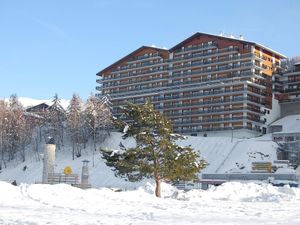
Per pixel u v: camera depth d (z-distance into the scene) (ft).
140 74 431.84
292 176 217.97
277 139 304.71
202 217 52.54
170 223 45.27
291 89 377.30
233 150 291.38
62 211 57.88
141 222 45.70
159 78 417.28
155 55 425.28
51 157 143.33
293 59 399.03
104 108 348.38
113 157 109.29
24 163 328.90
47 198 76.74
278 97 384.68
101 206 67.36
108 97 403.54
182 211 61.41
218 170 263.90
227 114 355.97
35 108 453.17
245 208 68.95
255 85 356.59
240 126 345.51
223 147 298.97
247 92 348.59
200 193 105.40
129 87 439.22
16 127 353.51
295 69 379.55
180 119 382.83
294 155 279.28
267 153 278.46
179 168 104.63
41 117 387.34
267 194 102.63
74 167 298.76
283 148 285.23
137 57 440.45
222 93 360.69
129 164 105.19
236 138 321.73
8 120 355.97
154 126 107.55
